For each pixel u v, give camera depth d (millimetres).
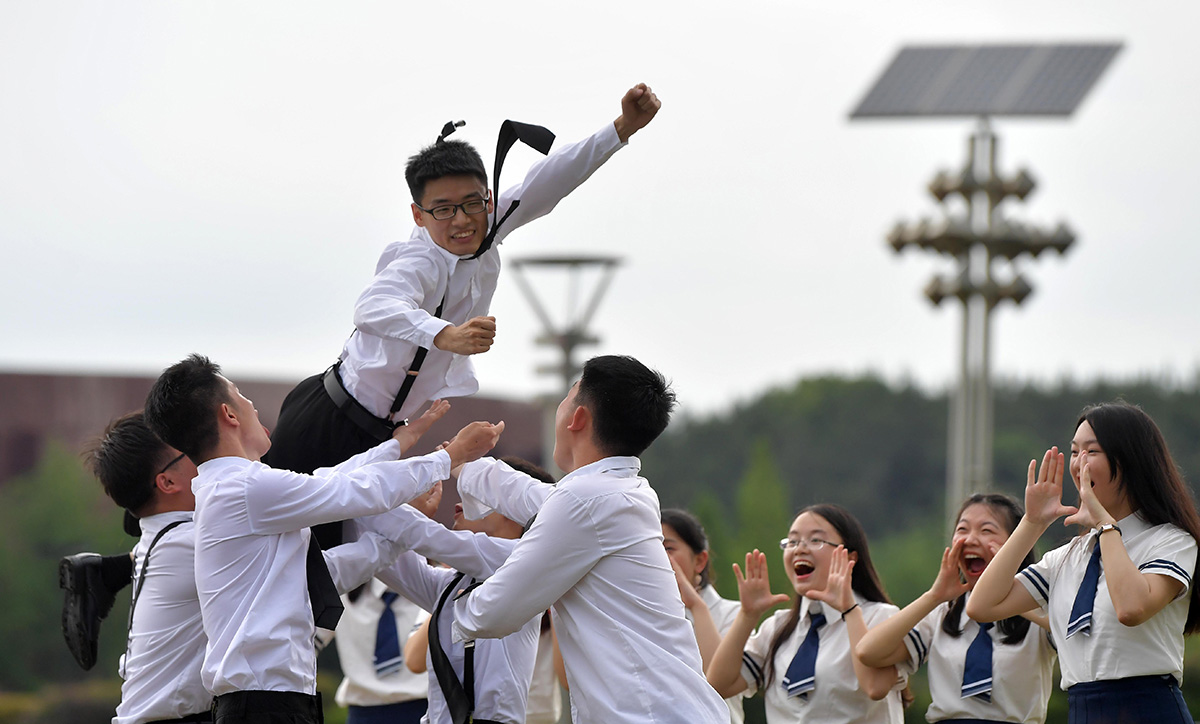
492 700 16891
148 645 16359
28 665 80625
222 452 15656
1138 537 16422
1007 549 16953
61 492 83000
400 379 16078
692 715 14836
